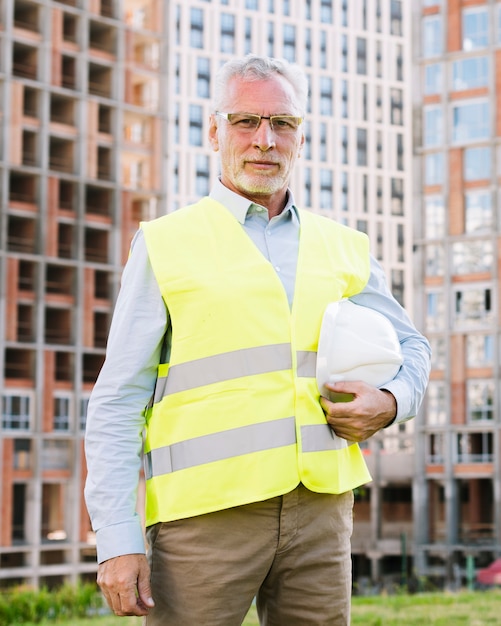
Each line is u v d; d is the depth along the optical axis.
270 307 3.46
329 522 3.44
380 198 108.81
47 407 57.34
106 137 62.66
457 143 62.38
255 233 3.59
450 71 63.22
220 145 3.59
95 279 62.28
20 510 71.75
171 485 3.40
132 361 3.44
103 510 3.36
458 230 61.91
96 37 64.50
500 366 59.84
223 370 3.40
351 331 3.53
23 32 59.72
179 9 104.38
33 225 59.03
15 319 56.56
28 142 60.47
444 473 60.81
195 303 3.44
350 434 3.45
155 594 3.41
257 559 3.35
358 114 108.94
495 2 62.41
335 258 3.72
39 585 56.84
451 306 61.53
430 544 60.81
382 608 12.10
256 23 106.94
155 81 66.44
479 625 9.76
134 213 65.38
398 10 112.56
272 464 3.33
